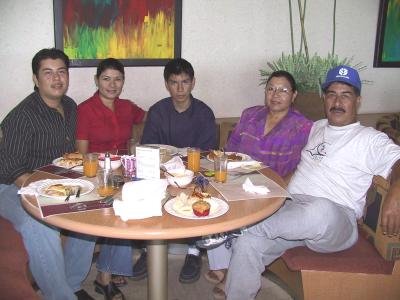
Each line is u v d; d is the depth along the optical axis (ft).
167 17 9.59
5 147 6.38
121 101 8.49
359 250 5.96
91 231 4.03
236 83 10.54
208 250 6.95
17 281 5.53
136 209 4.26
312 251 5.95
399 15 11.11
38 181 5.31
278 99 7.10
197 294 7.23
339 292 5.87
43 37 8.99
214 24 10.03
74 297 6.01
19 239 5.98
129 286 7.50
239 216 4.36
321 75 9.20
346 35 11.01
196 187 5.24
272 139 7.22
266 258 5.95
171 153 6.97
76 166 6.17
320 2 10.61
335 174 6.42
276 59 10.66
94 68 9.44
